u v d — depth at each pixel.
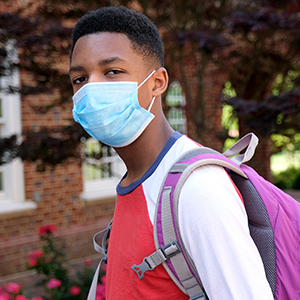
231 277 0.74
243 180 0.94
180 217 0.80
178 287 0.84
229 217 0.77
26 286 4.63
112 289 0.95
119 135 0.99
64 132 3.39
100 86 0.96
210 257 0.75
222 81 5.49
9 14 3.24
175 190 0.81
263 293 0.73
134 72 0.97
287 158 12.85
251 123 3.44
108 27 0.96
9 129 4.92
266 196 0.93
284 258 0.88
